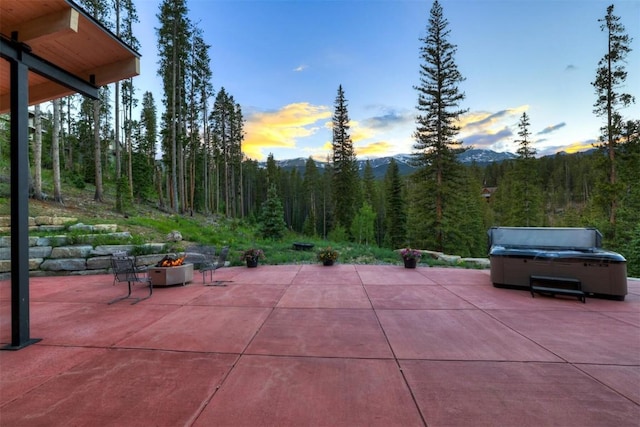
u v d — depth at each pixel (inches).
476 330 150.1
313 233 1801.2
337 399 89.4
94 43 157.6
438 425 76.9
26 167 133.2
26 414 82.2
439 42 794.2
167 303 201.6
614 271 205.0
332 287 247.1
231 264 367.2
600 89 777.6
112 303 201.8
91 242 330.3
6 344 132.6
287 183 2320.4
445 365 112.0
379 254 454.9
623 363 113.5
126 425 77.3
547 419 79.5
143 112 1285.7
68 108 1050.7
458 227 839.7
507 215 1412.4
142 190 922.1
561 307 190.2
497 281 243.0
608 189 772.0
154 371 107.7
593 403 87.2
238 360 116.6
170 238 431.8
